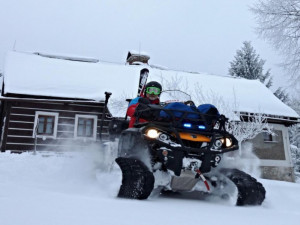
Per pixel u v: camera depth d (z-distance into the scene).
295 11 9.83
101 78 14.70
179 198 2.80
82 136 12.95
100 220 1.29
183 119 2.90
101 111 13.27
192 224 1.38
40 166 6.27
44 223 1.16
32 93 12.29
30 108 12.56
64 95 12.67
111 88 13.73
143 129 2.71
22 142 12.22
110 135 4.41
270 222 1.56
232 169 2.90
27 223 1.14
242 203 2.50
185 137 2.80
